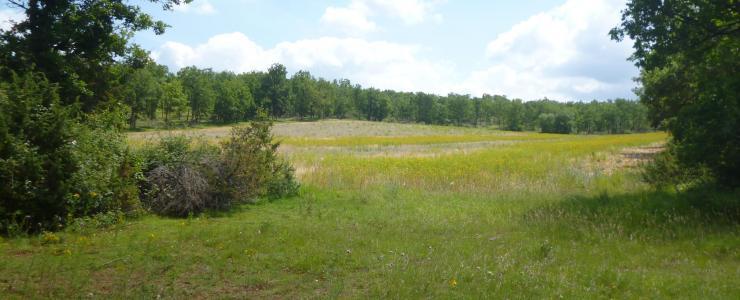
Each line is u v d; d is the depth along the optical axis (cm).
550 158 3002
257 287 588
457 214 1161
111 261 664
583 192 1549
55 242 773
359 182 1673
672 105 2350
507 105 16075
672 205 1151
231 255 718
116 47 1797
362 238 861
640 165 2227
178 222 1000
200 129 7875
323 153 3584
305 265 670
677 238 881
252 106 11244
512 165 2375
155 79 7906
